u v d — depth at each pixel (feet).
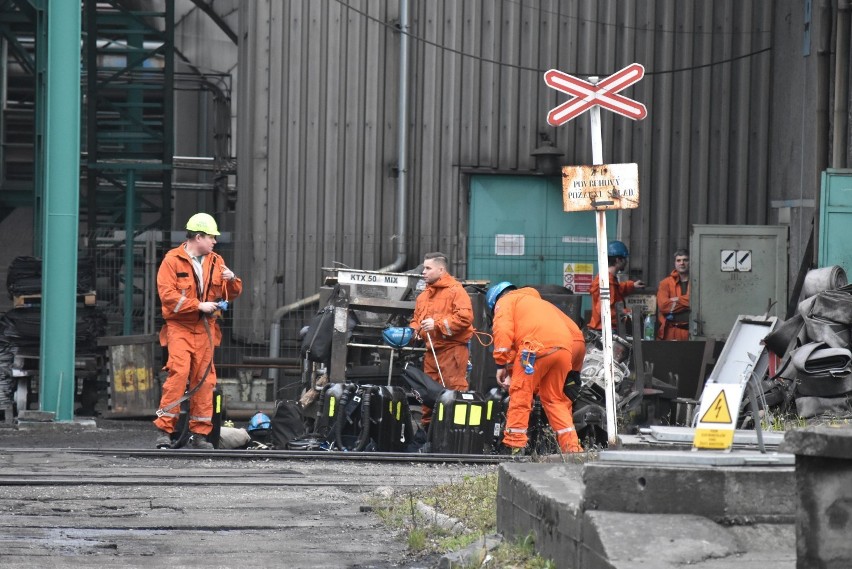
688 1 177.68
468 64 176.04
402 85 174.09
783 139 171.42
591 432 112.37
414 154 176.04
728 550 42.06
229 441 120.06
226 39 219.00
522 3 176.14
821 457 36.99
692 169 178.19
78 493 80.89
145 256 174.60
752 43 177.68
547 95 176.55
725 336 162.50
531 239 176.96
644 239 177.88
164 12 193.67
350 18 174.60
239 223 176.96
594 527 43.16
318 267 174.70
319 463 101.09
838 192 135.95
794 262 162.91
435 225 176.04
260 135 174.60
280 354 174.09
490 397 110.42
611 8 177.17
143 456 103.71
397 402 112.88
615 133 177.68
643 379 116.26
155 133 193.47
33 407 151.33
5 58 221.87
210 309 109.70
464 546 58.65
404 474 93.20
